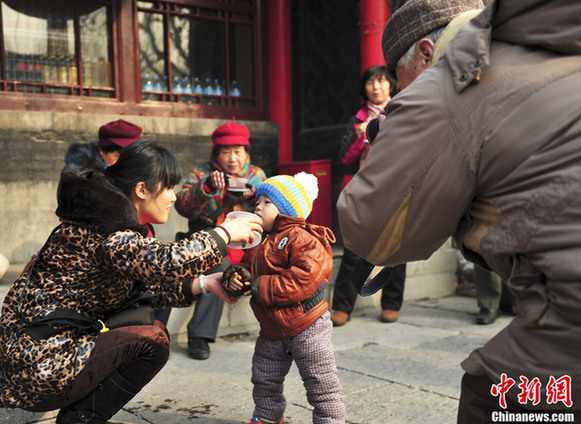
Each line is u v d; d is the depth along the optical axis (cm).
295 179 262
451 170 116
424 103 119
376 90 435
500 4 118
